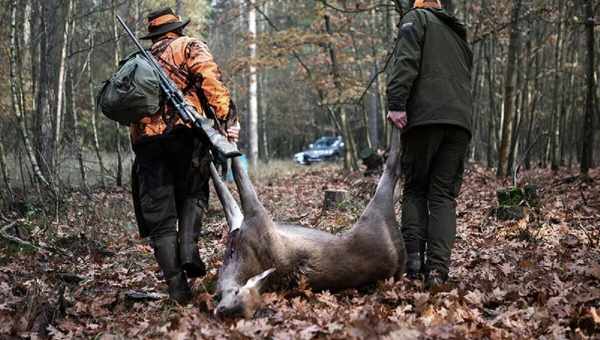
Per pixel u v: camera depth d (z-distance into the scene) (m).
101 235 8.04
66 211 9.05
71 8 13.74
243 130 36.88
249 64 18.50
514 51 14.37
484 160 23.92
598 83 18.73
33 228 8.04
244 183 4.13
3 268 6.00
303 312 3.75
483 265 5.32
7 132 13.09
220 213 9.55
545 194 10.32
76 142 12.58
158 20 4.57
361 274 4.18
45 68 12.77
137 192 4.46
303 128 39.41
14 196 9.73
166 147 4.22
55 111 12.81
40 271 5.94
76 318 4.40
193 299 4.33
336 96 18.53
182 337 3.40
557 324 3.52
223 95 4.27
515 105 16.09
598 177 11.80
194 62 4.29
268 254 4.02
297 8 19.75
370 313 3.51
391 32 17.92
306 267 4.09
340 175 17.88
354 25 20.20
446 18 4.52
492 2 15.59
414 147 4.50
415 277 4.53
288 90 37.59
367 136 20.55
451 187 4.54
